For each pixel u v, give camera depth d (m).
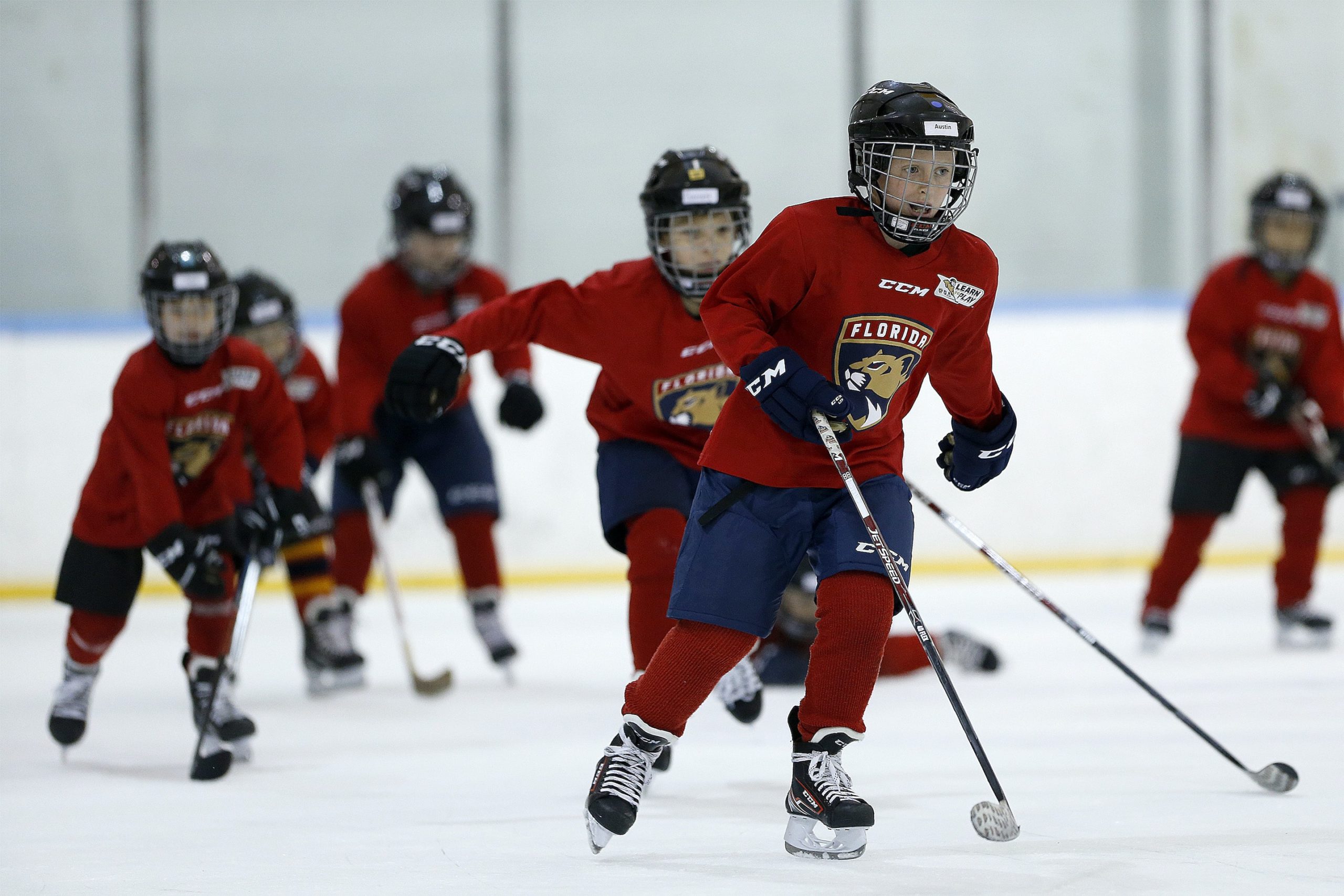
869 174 8.85
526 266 32.41
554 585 29.20
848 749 13.30
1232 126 33.19
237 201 31.75
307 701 17.12
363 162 31.95
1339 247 33.59
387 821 10.65
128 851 9.80
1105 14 32.94
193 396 13.31
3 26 30.86
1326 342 20.05
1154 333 30.23
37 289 31.23
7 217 31.11
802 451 9.07
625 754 9.22
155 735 14.90
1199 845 9.44
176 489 13.93
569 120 32.28
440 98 31.97
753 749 13.45
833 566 9.06
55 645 22.17
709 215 10.93
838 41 32.81
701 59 32.59
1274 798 10.88
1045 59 32.97
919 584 28.41
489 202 32.19
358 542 18.80
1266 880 8.55
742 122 32.78
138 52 31.02
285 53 31.69
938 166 8.75
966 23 32.94
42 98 31.02
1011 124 33.06
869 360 9.08
